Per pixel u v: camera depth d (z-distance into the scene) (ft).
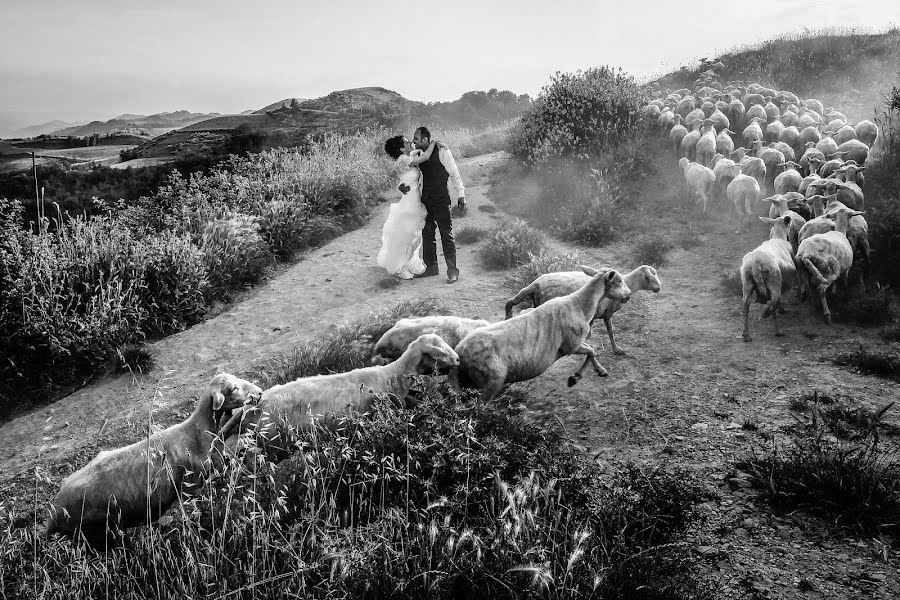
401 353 20.74
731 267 32.42
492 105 195.42
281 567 12.16
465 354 19.26
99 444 22.17
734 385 21.61
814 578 12.62
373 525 12.46
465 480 13.83
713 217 38.96
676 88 81.76
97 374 27.37
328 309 32.14
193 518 13.17
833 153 37.45
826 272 25.22
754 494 15.51
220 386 15.42
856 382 20.79
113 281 31.86
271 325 30.96
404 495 13.61
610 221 39.01
